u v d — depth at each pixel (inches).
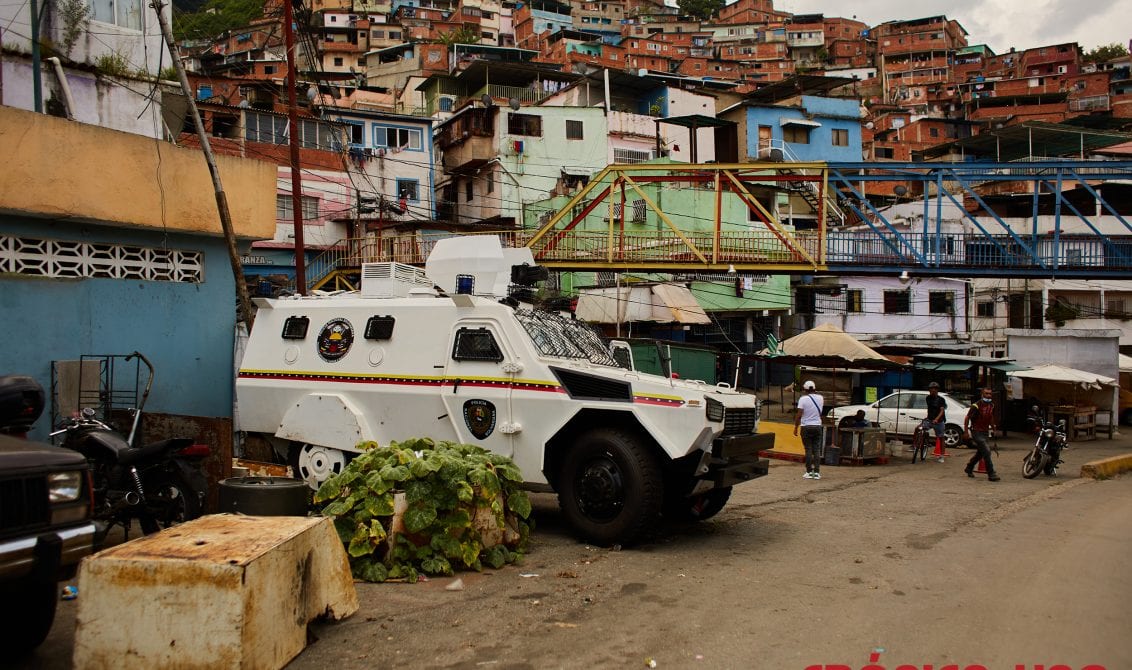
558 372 321.4
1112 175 839.7
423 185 1438.2
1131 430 1122.7
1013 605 237.3
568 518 318.7
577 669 184.2
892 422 866.8
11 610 185.9
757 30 3801.7
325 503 286.5
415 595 242.8
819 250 823.7
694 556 300.2
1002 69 3494.1
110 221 418.3
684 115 1748.3
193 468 288.2
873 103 3117.6
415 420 343.9
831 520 382.3
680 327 1332.4
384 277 379.2
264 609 176.6
